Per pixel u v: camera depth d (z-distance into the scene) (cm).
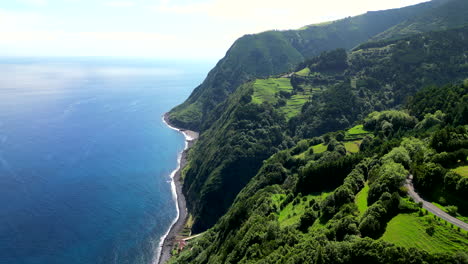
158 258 13038
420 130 11644
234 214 11519
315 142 15500
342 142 13612
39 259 12162
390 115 13788
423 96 14812
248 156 18250
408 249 4803
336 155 11394
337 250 5381
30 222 14400
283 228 7956
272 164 14462
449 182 6091
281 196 11244
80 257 12538
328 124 19688
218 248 10844
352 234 5900
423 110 13512
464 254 4422
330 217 7450
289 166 14338
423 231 5344
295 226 7925
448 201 6034
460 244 4894
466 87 12644
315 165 10775
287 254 6256
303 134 19988
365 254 5031
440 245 4981
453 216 5684
